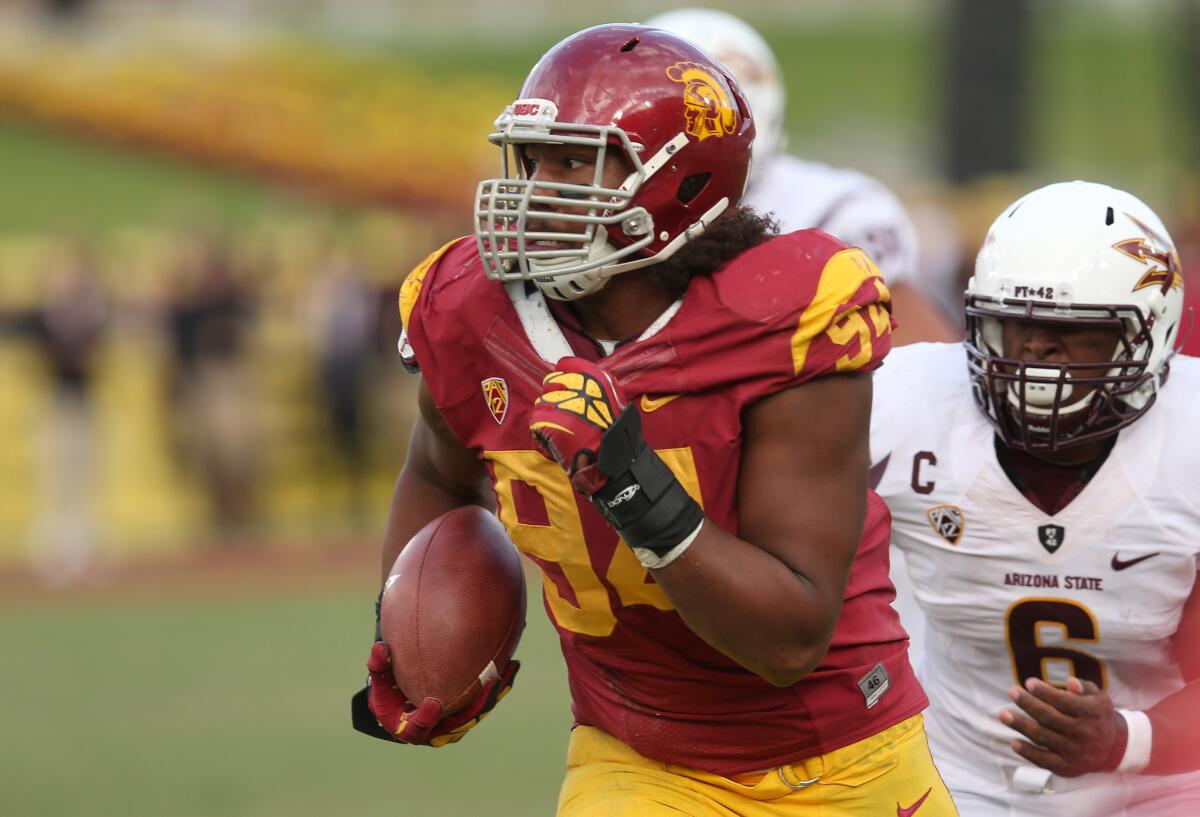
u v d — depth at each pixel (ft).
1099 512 33.88
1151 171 264.11
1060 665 35.37
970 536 34.83
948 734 37.19
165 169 234.79
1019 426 33.73
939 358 36.19
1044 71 290.76
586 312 28.66
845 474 27.50
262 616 102.47
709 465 27.45
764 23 348.18
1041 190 35.29
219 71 233.14
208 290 137.39
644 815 30.42
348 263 140.26
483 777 63.87
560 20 338.95
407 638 31.35
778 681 27.73
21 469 136.46
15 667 87.20
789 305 26.99
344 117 219.20
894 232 50.57
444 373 29.78
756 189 50.78
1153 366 33.60
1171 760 33.12
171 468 139.54
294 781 63.46
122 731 72.18
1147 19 349.82
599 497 26.25
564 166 27.96
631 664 30.19
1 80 238.27
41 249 155.43
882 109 290.35
